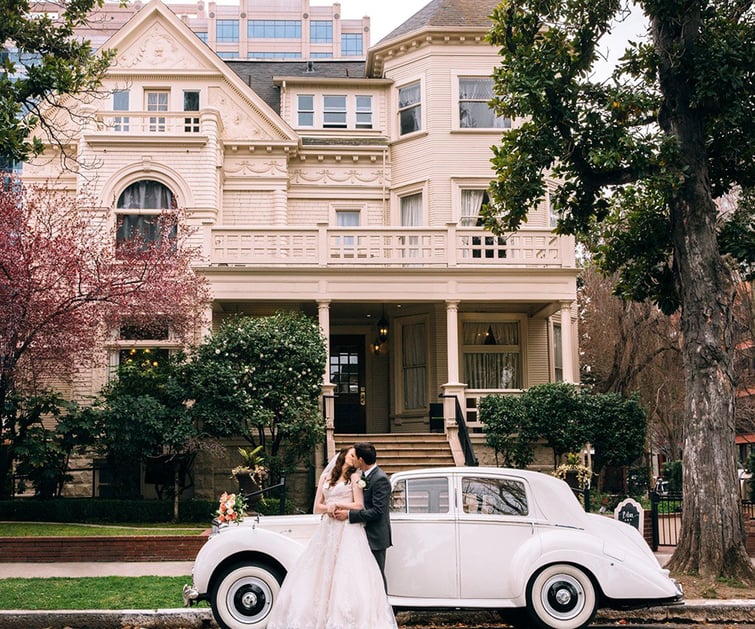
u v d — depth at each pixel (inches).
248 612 344.2
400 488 358.3
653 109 552.4
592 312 1143.6
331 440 771.4
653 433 1376.7
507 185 576.1
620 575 344.5
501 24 573.3
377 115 1047.6
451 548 348.2
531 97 526.9
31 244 662.5
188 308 743.1
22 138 510.9
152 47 986.7
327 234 827.4
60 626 373.1
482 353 941.8
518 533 351.3
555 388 762.8
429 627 388.2
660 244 593.6
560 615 344.5
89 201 852.6
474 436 792.9
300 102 1059.9
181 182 898.1
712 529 473.7
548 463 780.6
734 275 954.7
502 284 821.9
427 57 997.8
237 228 825.5
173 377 740.0
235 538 346.3
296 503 785.6
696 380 495.5
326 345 788.0
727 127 532.1
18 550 531.5
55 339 670.5
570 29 565.6
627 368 1075.3
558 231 601.9
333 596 294.4
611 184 563.2
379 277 816.3
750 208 612.1
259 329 752.3
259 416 714.8
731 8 546.6
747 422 1326.3
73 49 576.1
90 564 523.2
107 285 691.4
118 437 708.7
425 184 974.4
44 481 733.9
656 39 530.3
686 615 400.5
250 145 972.6
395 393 950.4
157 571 496.1
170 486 797.9
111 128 922.1
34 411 725.9
